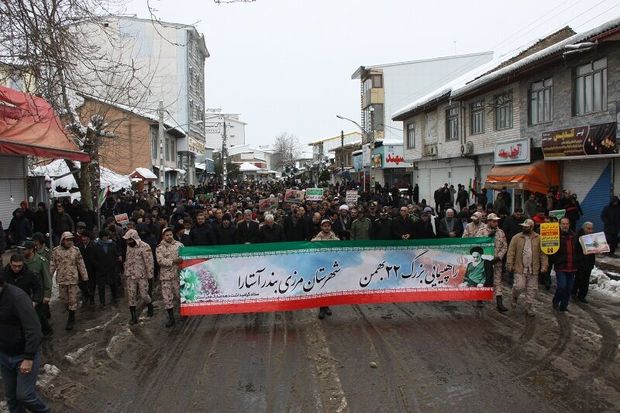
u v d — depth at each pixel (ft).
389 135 158.81
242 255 31.89
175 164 158.71
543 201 62.23
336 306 35.45
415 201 108.68
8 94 54.19
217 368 24.08
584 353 24.97
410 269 33.55
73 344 28.66
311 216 46.70
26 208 58.03
